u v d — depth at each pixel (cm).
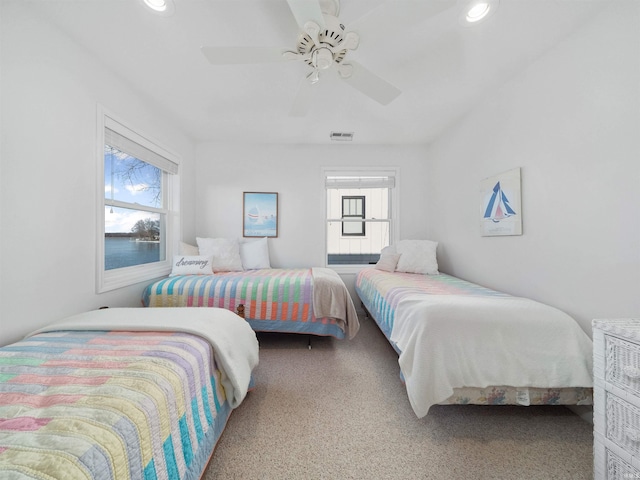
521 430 138
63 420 65
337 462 119
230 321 145
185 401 91
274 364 214
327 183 363
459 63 185
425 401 129
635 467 88
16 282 132
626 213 128
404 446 128
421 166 360
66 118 160
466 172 268
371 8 139
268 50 135
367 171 359
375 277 274
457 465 118
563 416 149
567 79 157
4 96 127
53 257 152
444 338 136
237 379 122
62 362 93
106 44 169
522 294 194
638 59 122
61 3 138
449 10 139
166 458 77
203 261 283
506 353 134
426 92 224
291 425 142
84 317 135
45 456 54
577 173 152
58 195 155
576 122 152
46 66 147
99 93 185
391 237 373
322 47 128
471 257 260
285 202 357
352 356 230
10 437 59
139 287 240
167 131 278
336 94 227
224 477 111
